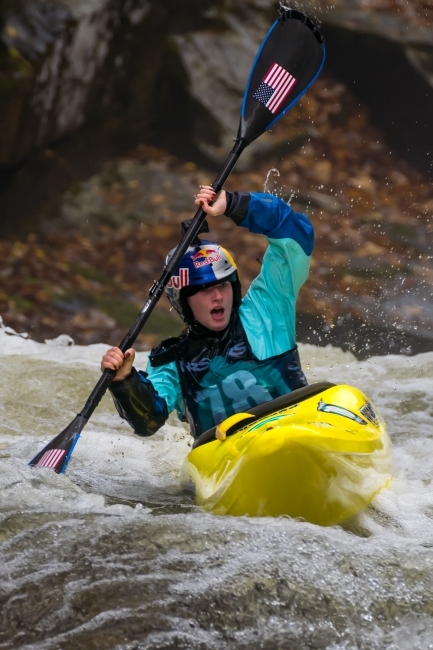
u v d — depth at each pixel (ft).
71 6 156.66
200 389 47.55
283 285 48.24
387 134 198.29
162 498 46.03
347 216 174.70
